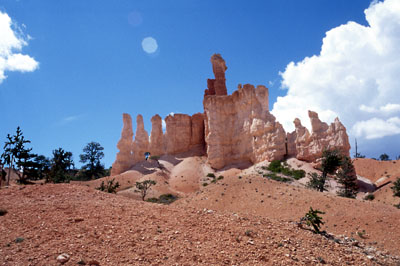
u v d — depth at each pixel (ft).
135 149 312.91
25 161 193.98
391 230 76.38
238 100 290.35
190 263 30.45
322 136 220.02
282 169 215.31
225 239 37.68
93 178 299.99
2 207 40.70
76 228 35.81
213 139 282.56
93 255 29.86
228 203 118.52
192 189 234.99
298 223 53.16
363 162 250.78
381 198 159.43
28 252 29.01
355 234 77.82
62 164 266.98
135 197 200.95
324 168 169.58
